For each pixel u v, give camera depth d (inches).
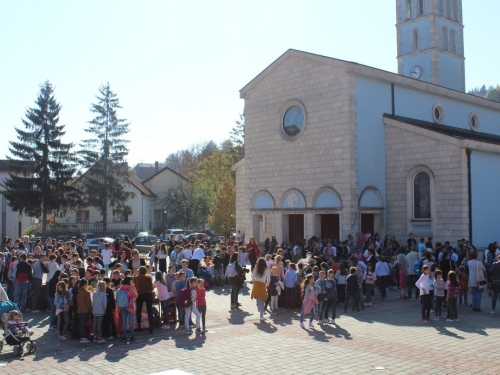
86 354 512.7
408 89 1366.9
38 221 2689.5
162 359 489.7
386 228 1259.2
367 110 1256.2
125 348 535.8
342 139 1229.1
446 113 1488.7
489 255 927.0
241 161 1529.3
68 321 586.6
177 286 645.3
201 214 2628.0
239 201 1529.3
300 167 1318.9
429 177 1186.0
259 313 721.0
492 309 722.2
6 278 938.7
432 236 1170.0
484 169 1178.6
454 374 430.3
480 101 1594.5
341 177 1226.0
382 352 509.0
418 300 845.2
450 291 664.4
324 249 1103.0
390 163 1263.5
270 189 1386.6
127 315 578.9
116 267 650.8
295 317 707.4
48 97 2212.1
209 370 451.2
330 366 459.5
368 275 789.9
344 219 1210.6
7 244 1232.8
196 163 3846.0
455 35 1991.9
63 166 2202.3
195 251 1008.2
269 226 1454.2
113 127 2354.8
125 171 2375.7
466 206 1126.4
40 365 473.4
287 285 768.3
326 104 1268.5
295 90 1338.6
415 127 1213.7
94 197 2292.1
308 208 1286.9
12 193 2134.6
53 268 761.6
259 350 521.0
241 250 1009.5
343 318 698.2
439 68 1897.1
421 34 1931.6
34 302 755.4
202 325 616.1
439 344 542.3
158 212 2994.6
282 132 1364.4
